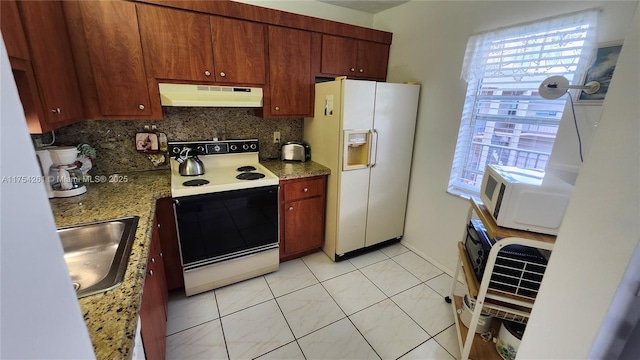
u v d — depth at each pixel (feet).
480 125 6.78
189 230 6.15
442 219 7.88
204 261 6.54
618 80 2.08
